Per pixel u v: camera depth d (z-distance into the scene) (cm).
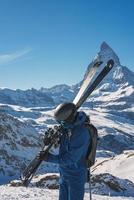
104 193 2164
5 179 6981
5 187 1396
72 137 466
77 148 464
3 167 7506
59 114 464
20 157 8206
